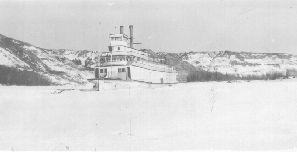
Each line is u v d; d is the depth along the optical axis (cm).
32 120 3225
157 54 9488
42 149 2358
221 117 3077
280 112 3116
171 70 7619
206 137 2539
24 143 2500
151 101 3919
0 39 11294
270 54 14150
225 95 3891
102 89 5356
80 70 11881
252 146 2309
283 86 4178
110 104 3881
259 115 3059
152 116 3241
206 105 3525
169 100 3906
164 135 2625
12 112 3550
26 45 11950
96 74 5950
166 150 2234
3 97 4500
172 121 3030
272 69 12344
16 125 3052
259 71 12406
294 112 3092
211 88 4334
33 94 4853
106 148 2322
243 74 11638
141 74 5988
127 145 2388
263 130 2656
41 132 2809
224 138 2494
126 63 5716
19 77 8300
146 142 2445
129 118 3194
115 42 6006
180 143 2402
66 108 3741
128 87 5459
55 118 3291
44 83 8456
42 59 11706
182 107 3519
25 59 10725
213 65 14038
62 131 2822
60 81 9175
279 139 2433
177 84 6931
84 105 3888
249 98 3672
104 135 2664
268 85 4325
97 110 3581
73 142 2494
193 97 3928
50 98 4406
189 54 15600
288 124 2778
